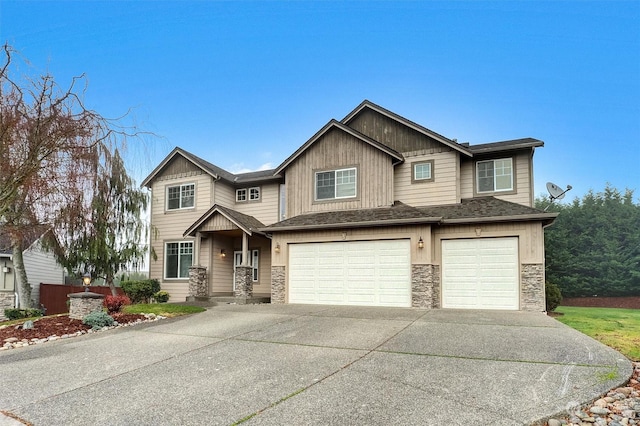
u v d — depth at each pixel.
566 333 7.68
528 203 13.66
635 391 4.68
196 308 12.39
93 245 13.88
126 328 9.73
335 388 4.95
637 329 8.66
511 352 6.28
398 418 4.05
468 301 12.27
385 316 10.14
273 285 14.43
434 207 14.12
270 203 18.16
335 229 13.72
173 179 19.02
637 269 20.42
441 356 6.16
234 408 4.45
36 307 17.55
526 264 11.77
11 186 9.68
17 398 5.03
